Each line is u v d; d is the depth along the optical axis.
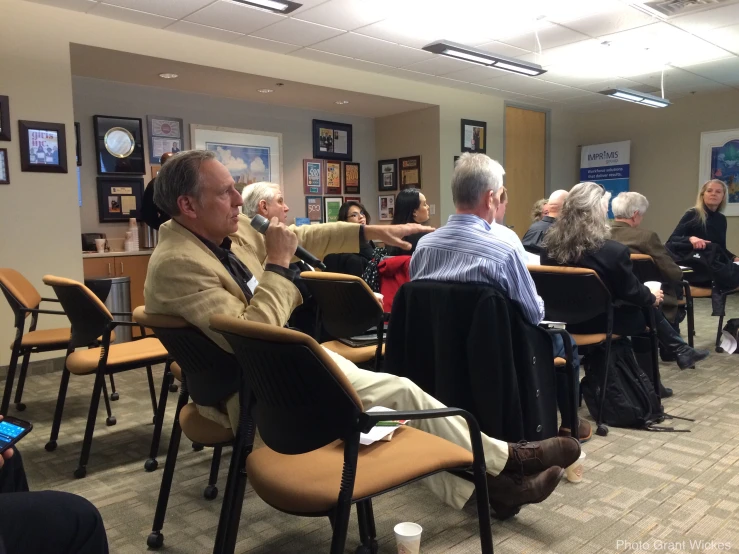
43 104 4.03
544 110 8.36
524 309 1.78
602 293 2.47
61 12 4.06
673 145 8.13
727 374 3.62
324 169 7.07
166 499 1.76
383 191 7.59
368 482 1.17
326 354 1.04
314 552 1.71
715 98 7.70
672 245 4.43
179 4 4.03
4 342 3.96
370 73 6.11
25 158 3.96
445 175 7.00
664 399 3.13
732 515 1.87
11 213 3.96
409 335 1.91
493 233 1.83
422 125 7.05
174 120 5.70
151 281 1.47
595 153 8.80
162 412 2.33
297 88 5.74
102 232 5.26
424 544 1.73
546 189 8.52
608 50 5.55
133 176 5.43
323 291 2.38
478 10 4.39
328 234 2.24
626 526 1.81
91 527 1.04
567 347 2.27
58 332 3.09
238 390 1.41
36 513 1.00
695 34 5.09
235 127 6.20
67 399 3.36
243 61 5.09
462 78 6.48
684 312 4.18
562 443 1.76
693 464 2.29
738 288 4.23
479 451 1.31
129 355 2.38
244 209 2.61
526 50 5.50
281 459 1.30
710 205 4.39
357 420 1.10
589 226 2.58
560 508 1.93
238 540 1.78
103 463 2.41
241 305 1.46
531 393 1.79
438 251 1.87
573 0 4.25
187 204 1.52
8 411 3.12
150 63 4.71
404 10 4.33
